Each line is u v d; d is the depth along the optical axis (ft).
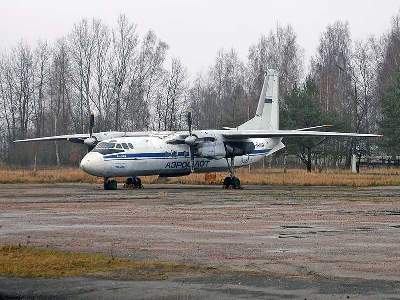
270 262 49.96
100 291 40.01
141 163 147.95
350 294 38.88
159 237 63.82
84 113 309.42
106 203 104.78
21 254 52.90
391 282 42.47
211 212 89.61
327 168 287.69
